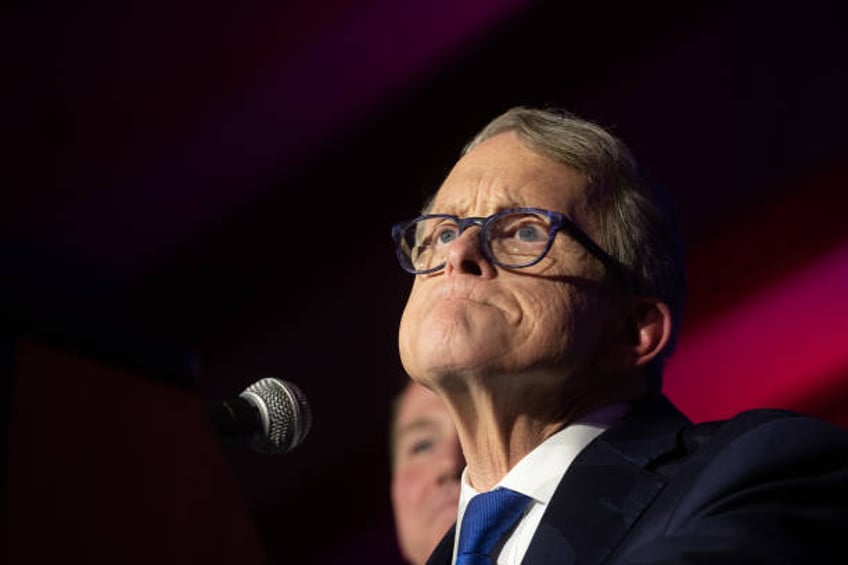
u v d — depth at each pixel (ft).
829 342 21.33
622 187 9.41
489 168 9.35
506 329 8.45
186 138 23.31
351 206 23.68
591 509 7.97
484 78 22.94
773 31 21.16
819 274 21.36
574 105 22.31
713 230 21.79
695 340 22.04
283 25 23.24
